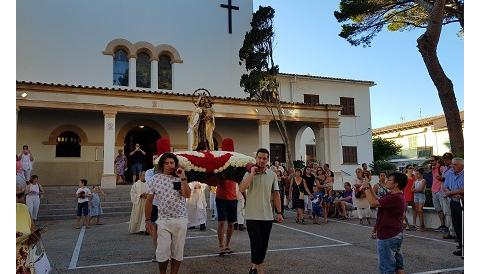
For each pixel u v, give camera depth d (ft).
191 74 71.05
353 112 86.58
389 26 59.88
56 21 62.80
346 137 84.89
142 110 58.03
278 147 77.41
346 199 44.06
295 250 26.17
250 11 78.23
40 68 61.00
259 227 18.94
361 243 28.76
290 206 52.11
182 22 71.56
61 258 23.72
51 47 62.08
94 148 61.72
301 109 70.18
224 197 24.48
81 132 61.26
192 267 21.36
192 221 34.09
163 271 16.87
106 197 50.65
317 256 24.35
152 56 68.18
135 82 66.39
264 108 66.69
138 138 67.00
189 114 60.59
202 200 34.73
